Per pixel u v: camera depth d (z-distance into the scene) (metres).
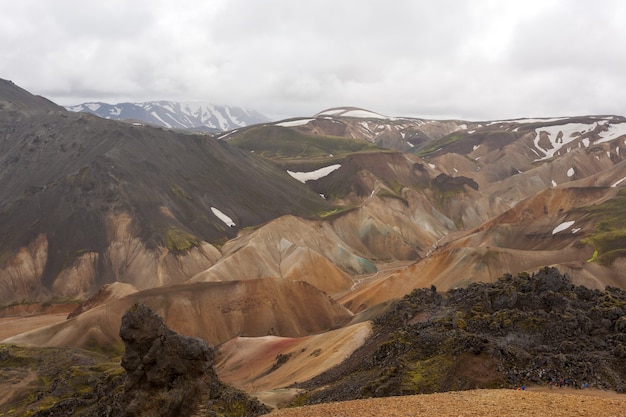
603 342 38.09
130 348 28.61
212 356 29.77
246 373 72.56
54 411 46.00
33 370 73.25
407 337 47.03
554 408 23.67
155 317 29.14
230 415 34.91
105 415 38.44
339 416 24.95
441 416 23.23
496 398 25.98
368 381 42.38
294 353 70.06
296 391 50.03
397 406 25.62
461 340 41.09
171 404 27.09
